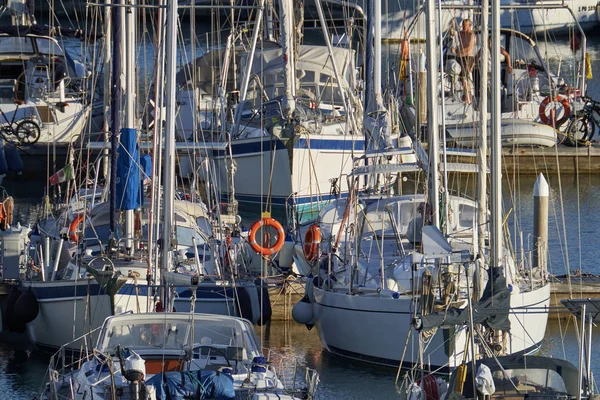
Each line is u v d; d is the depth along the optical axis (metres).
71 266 71.81
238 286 70.06
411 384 52.09
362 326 68.12
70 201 90.81
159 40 70.00
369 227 78.25
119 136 70.94
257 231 86.00
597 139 141.38
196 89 119.50
